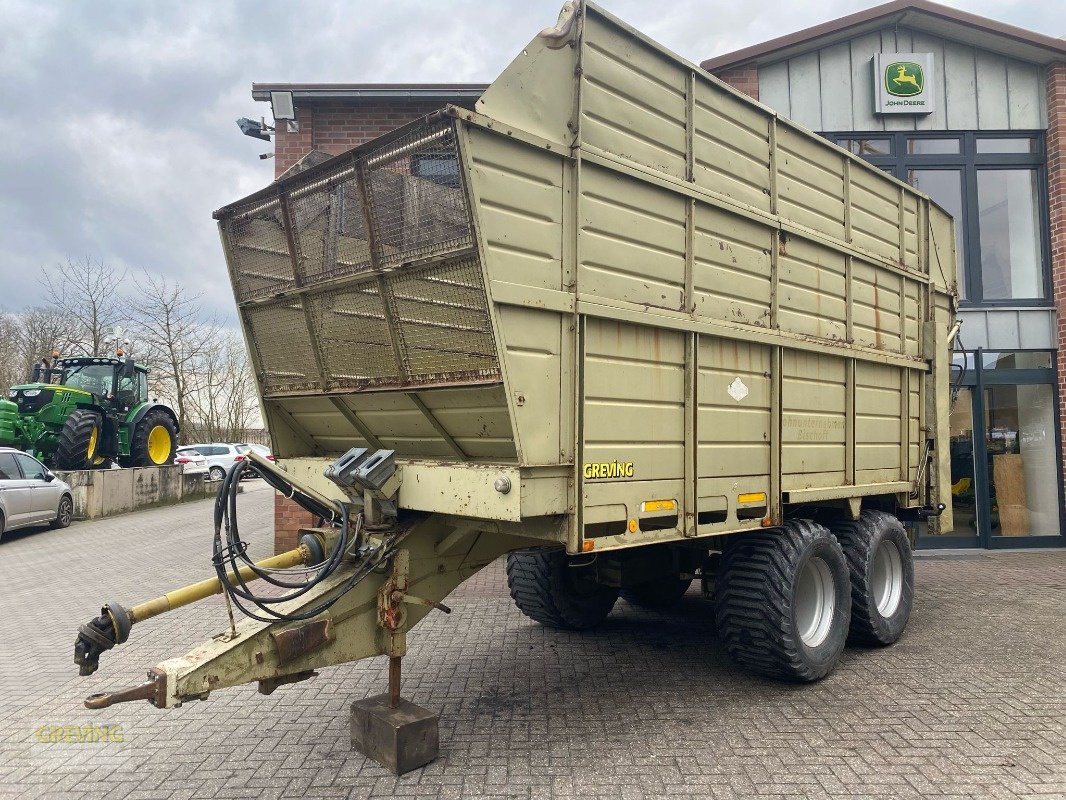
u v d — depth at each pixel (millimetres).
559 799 3131
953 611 6539
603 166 3484
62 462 15688
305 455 4781
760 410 4484
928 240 6527
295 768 3488
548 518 3340
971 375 9836
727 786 3236
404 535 3557
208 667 2902
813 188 5059
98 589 8164
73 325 34031
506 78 3107
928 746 3643
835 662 4707
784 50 9578
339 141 9172
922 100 9688
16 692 4703
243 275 4391
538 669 4934
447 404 3525
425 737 3492
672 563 5176
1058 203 9719
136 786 3350
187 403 37688
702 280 4070
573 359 3330
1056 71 9773
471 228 2947
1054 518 9820
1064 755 3533
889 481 5898
